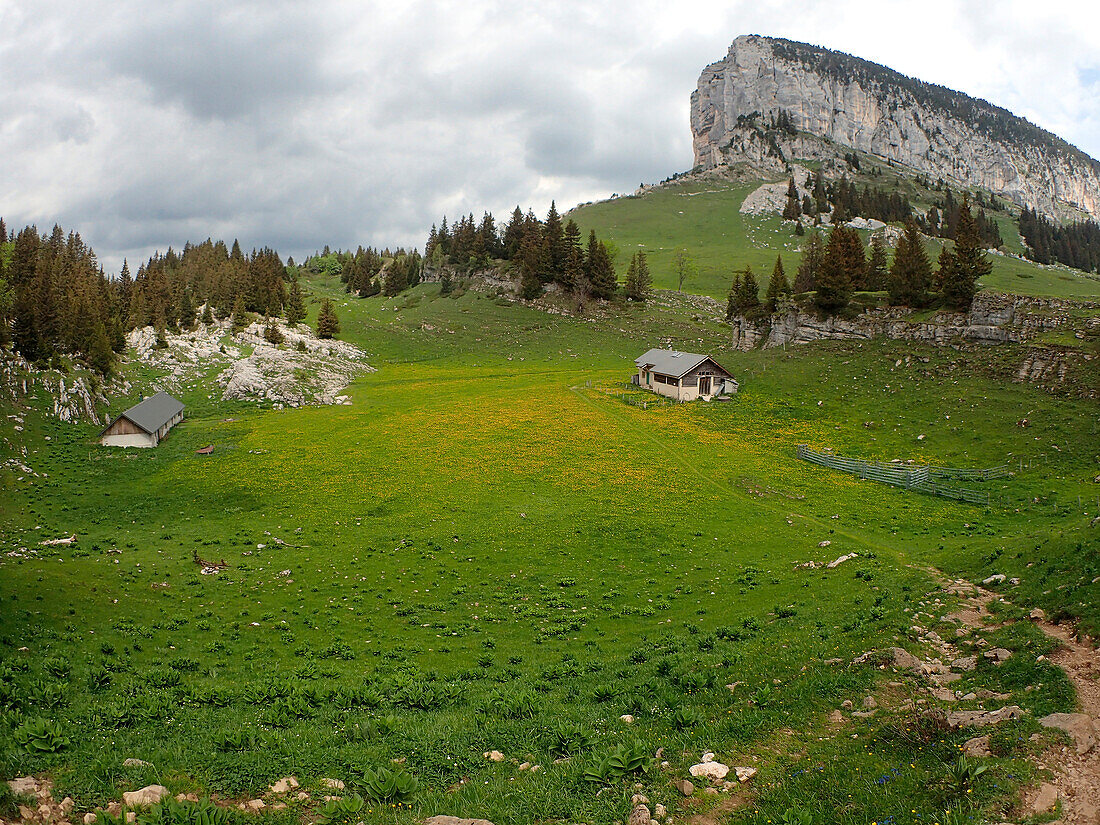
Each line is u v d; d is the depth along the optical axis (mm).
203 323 166250
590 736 21734
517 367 148250
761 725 21266
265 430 98375
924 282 107188
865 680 23562
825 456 78000
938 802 15938
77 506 67562
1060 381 80125
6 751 18359
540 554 54062
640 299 195125
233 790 17969
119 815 15938
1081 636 24797
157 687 28594
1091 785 15844
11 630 34625
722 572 48875
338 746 21484
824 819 15891
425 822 16312
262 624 41094
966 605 32219
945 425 80438
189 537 59156
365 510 66062
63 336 112375
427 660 35781
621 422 97188
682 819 16531
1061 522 53938
